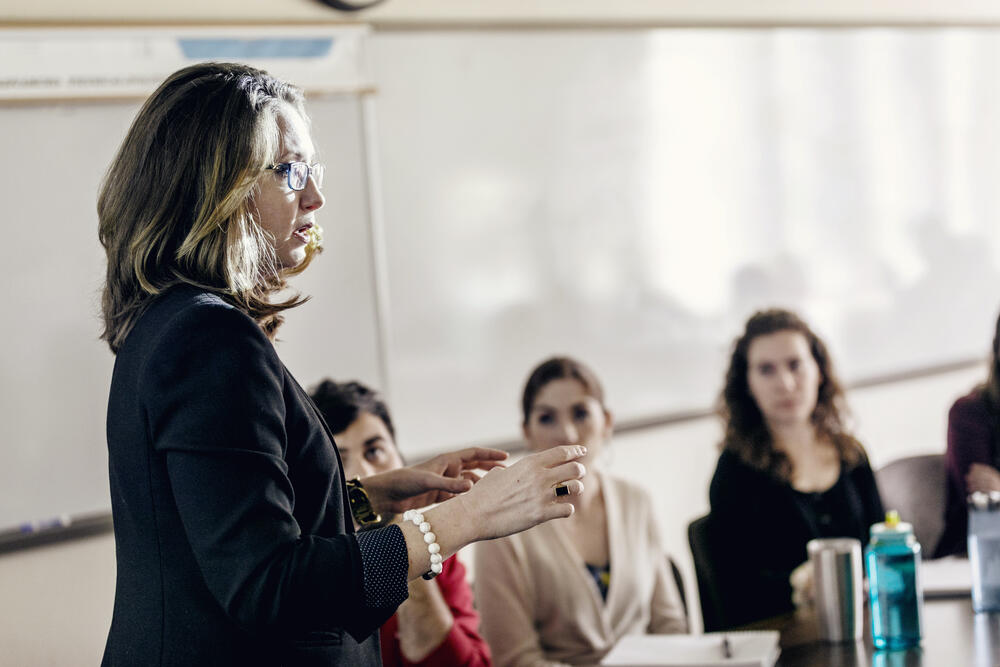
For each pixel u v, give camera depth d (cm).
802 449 248
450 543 108
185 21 257
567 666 219
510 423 308
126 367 109
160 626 105
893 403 385
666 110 333
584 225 319
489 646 225
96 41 246
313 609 101
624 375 327
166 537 105
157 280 110
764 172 354
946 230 400
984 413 266
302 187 114
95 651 246
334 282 276
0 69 235
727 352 346
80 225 246
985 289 411
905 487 283
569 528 238
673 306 336
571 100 315
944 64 398
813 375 245
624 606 236
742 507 240
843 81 372
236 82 111
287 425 110
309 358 272
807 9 363
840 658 174
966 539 259
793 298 362
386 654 202
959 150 403
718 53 343
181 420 101
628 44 325
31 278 240
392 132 286
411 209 289
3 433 236
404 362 288
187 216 109
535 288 311
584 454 113
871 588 180
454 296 297
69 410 244
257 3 266
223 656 105
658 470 333
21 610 237
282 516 102
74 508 244
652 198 331
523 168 307
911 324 391
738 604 234
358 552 104
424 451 292
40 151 241
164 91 111
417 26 289
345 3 276
